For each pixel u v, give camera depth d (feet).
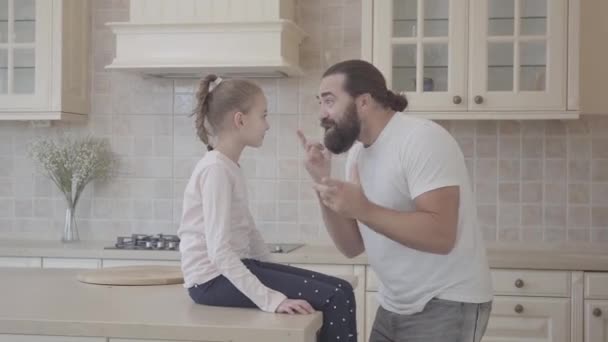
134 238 13.30
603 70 13.19
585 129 13.28
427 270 7.39
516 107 12.25
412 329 7.56
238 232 7.32
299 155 13.93
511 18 12.36
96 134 14.48
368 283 11.93
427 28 12.53
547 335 11.64
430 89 12.51
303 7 13.84
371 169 7.52
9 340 6.34
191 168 14.25
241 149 7.53
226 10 12.73
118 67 12.89
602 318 11.51
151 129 14.34
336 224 8.17
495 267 11.68
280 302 6.68
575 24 12.14
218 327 6.07
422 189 6.99
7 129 14.66
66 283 8.18
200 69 12.98
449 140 7.24
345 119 7.33
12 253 12.84
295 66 12.89
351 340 7.04
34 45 13.44
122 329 6.17
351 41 13.75
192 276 7.06
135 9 12.96
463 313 7.32
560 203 13.34
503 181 13.43
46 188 14.64
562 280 11.57
